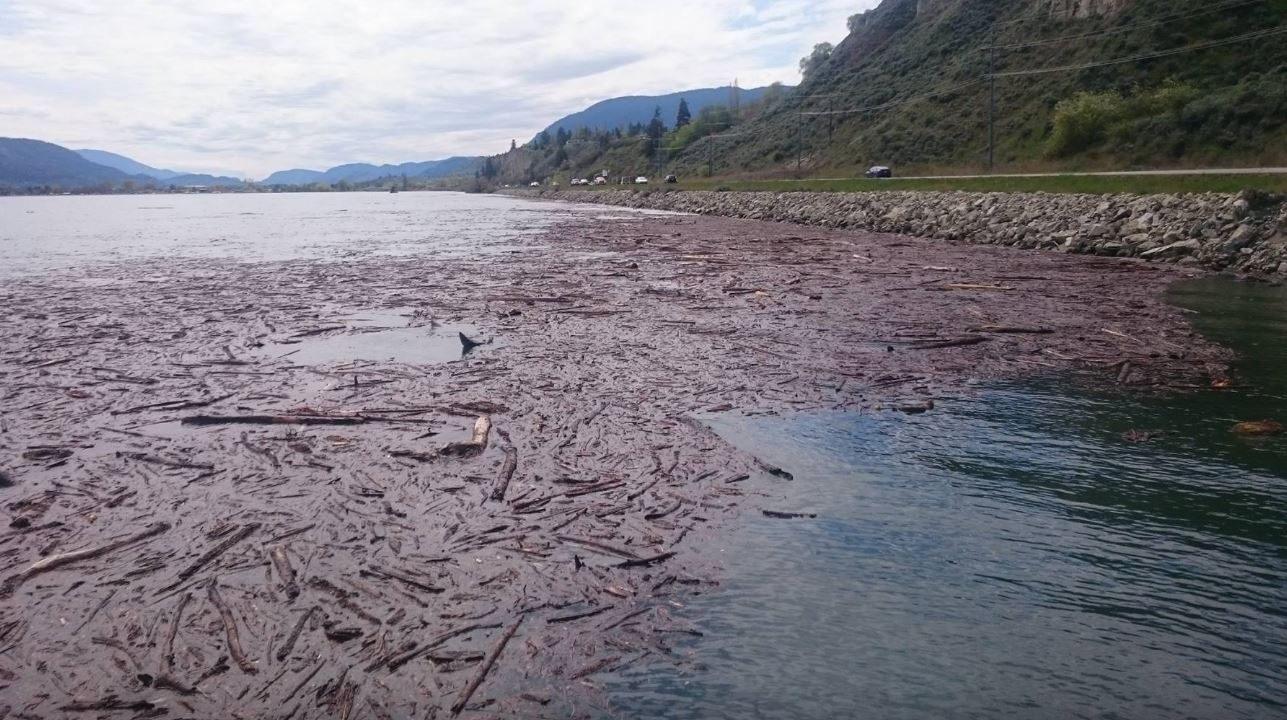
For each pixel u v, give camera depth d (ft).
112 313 58.59
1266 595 19.71
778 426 31.81
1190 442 29.91
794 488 25.91
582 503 24.45
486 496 24.93
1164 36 185.57
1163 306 56.34
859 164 230.68
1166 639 18.02
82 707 15.51
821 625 18.47
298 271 84.58
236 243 126.62
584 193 347.36
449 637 17.66
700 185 277.64
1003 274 73.56
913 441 30.19
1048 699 16.06
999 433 31.07
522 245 113.80
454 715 15.25
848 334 47.85
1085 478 26.78
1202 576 20.61
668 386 37.14
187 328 52.37
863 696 16.12
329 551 21.45
